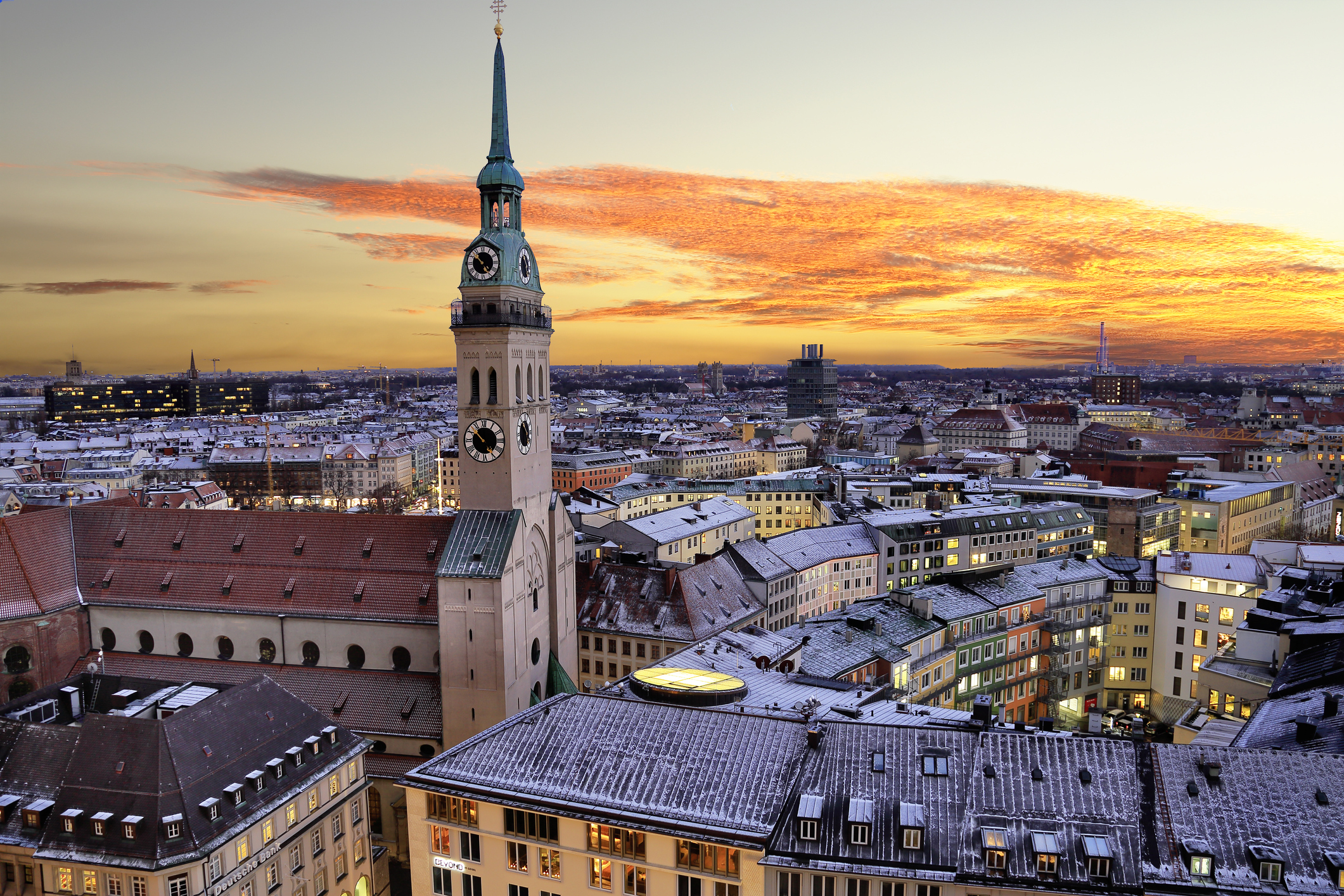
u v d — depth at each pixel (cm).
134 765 6738
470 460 9669
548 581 10650
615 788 5962
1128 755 5734
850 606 11544
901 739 6038
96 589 10619
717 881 5588
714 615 12488
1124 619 12962
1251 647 9294
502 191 9538
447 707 9481
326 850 7669
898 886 5306
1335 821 5156
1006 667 12025
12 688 10038
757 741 6197
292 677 10081
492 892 6250
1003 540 18188
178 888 6412
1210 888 4972
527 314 9850
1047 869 5184
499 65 9525
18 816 6794
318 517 10569
